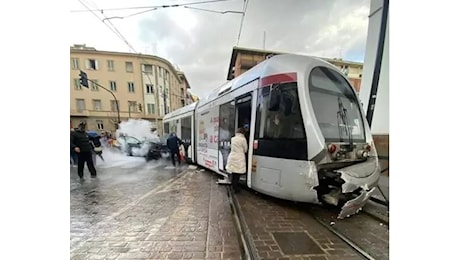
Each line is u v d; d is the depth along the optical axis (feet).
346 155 13.67
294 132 13.79
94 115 93.09
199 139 31.58
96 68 93.56
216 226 11.81
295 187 13.64
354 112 15.46
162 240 10.26
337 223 12.23
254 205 15.21
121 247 9.63
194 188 20.49
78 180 24.27
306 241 10.16
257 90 16.60
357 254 9.07
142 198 17.16
